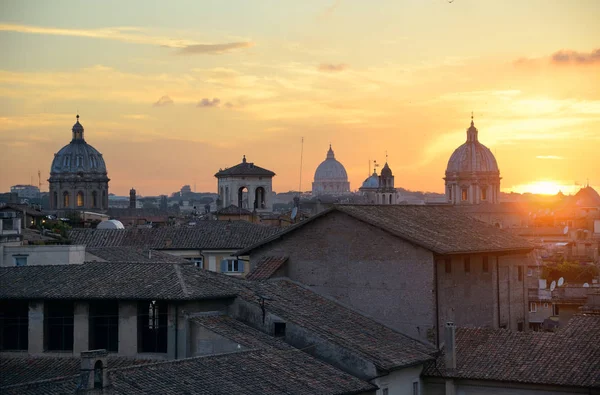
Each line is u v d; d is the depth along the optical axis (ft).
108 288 230.07
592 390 229.25
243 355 211.61
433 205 301.63
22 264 286.66
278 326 234.17
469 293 272.92
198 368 198.08
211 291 231.30
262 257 278.87
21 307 236.63
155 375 191.11
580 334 246.27
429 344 255.09
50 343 233.76
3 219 356.59
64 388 179.73
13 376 222.89
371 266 265.54
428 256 259.19
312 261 273.13
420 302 259.60
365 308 265.34
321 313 249.55
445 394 242.37
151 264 241.76
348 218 268.82
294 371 211.41
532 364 239.50
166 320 226.38
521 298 297.94
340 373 220.02
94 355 177.99
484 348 247.91
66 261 287.07
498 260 285.84
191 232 456.04
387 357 232.94
